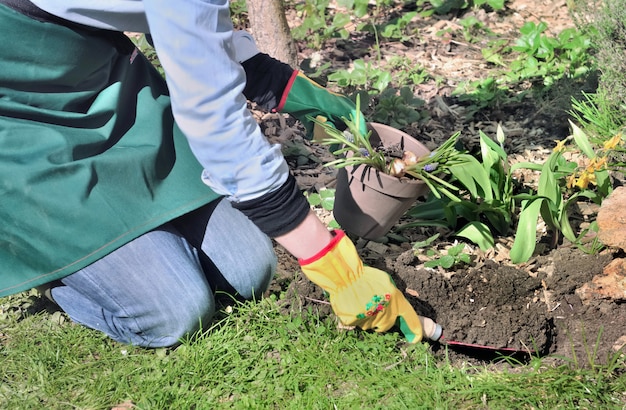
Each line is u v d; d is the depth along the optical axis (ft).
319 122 7.66
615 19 9.66
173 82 6.26
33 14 6.92
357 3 11.84
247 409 7.09
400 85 10.53
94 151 7.35
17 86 7.11
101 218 7.23
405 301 7.18
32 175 7.09
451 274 8.12
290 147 9.56
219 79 6.26
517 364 7.54
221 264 7.72
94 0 6.89
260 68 7.64
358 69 10.41
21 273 7.27
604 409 7.02
